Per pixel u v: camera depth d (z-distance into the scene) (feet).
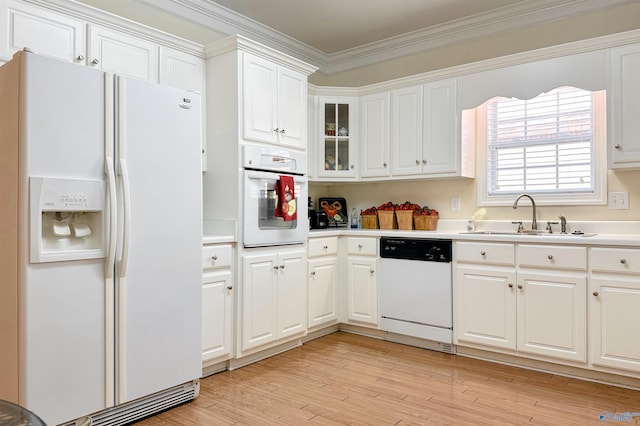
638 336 8.11
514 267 9.49
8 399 6.05
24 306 5.80
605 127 10.27
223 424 6.93
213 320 8.83
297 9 11.69
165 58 9.35
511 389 8.30
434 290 10.58
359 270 11.93
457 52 12.73
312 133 12.97
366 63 14.47
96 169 6.48
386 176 12.65
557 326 8.94
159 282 7.24
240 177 9.48
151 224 7.14
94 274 6.45
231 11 11.78
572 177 10.78
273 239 10.13
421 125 11.94
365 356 10.26
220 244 9.02
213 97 10.01
